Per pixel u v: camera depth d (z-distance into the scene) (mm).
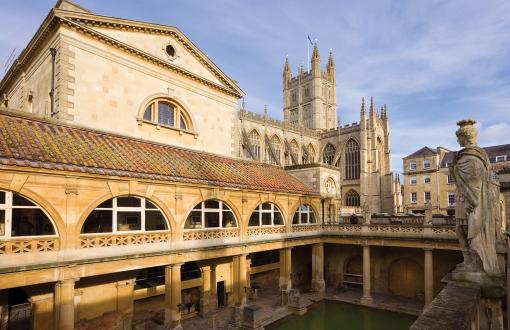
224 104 31500
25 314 18250
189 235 20625
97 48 22609
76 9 22547
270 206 29531
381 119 78250
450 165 8172
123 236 17219
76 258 15297
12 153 14234
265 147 62531
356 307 29953
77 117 21266
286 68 102250
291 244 29328
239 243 23844
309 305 29484
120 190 17344
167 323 19438
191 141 28203
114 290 20469
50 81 22266
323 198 34250
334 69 99562
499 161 58000
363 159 67500
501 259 7664
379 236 29609
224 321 24422
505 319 9305
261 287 32688
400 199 75625
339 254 36406
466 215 7781
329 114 96812
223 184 22906
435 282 30281
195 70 29047
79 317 18766
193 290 26078
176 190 19969
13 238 13508
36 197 14320
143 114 25031
